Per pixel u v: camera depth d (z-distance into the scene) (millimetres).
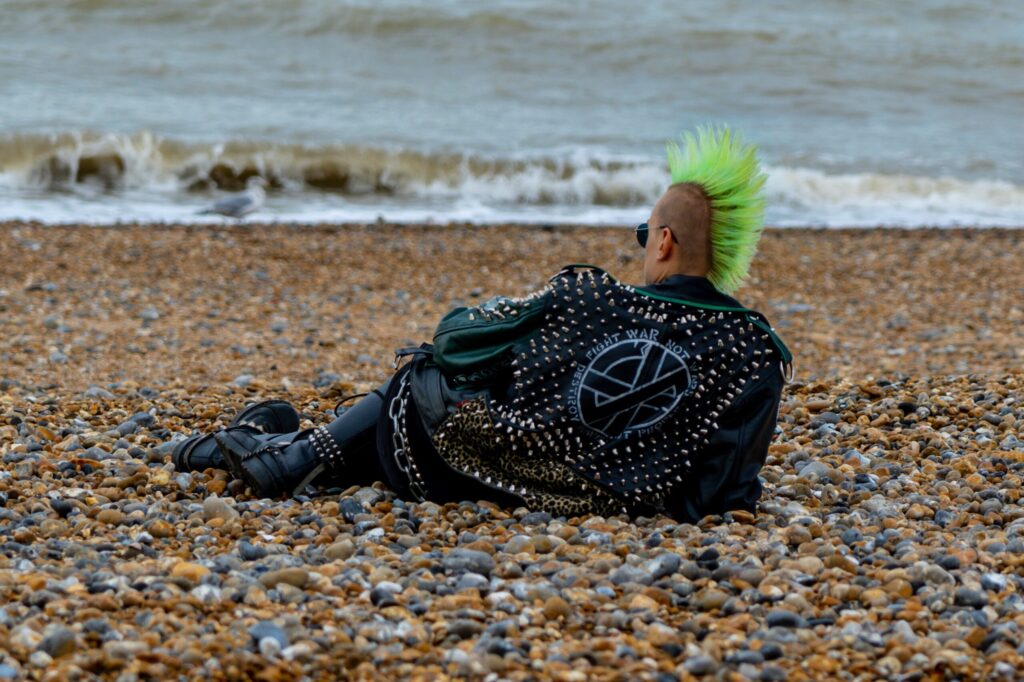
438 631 4113
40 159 21062
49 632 3871
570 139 25312
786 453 6898
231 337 12070
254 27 31203
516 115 27000
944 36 37750
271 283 14992
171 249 16281
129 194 20812
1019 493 5984
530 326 5176
